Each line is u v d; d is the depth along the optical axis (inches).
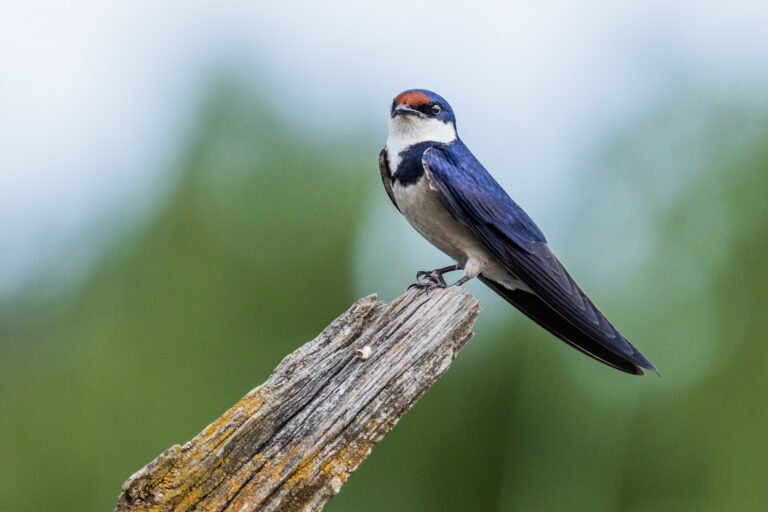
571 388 488.4
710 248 512.4
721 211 518.3
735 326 495.8
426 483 510.0
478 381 510.6
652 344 494.9
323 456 225.5
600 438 479.2
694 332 496.7
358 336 242.7
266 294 557.3
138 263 571.2
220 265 561.0
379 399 234.7
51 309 572.1
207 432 219.8
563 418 486.9
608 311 502.0
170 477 214.1
